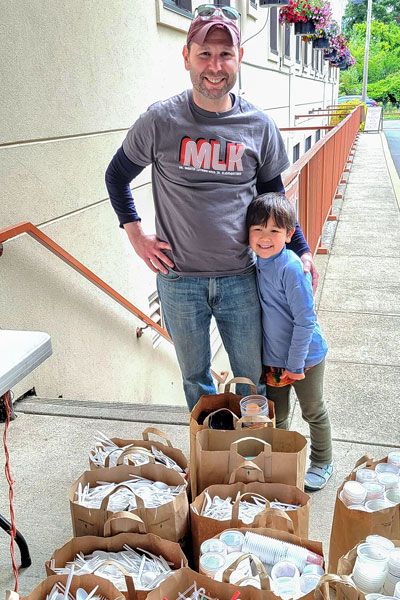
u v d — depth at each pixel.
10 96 3.00
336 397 3.39
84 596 1.38
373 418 3.11
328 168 7.29
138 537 1.57
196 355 2.34
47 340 1.47
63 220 3.59
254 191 2.16
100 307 4.13
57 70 3.42
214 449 1.94
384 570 1.41
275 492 1.74
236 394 2.25
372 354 4.03
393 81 52.66
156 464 1.80
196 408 2.14
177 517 1.65
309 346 2.27
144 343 5.01
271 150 2.12
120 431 2.87
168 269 2.23
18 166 3.11
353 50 53.25
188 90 2.06
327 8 12.59
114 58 4.14
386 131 30.16
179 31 5.45
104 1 3.95
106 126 4.07
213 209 2.06
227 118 2.00
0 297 3.03
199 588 1.38
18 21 3.02
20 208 3.14
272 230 2.08
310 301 2.14
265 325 2.30
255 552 1.51
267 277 2.18
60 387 3.63
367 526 1.62
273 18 10.77
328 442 2.46
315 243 6.02
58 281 3.56
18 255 3.15
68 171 3.61
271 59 10.45
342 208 8.99
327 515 2.26
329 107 21.73
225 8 1.92
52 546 2.11
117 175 2.26
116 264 4.38
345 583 1.32
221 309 2.25
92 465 1.89
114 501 1.70
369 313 4.83
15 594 1.33
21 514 2.29
